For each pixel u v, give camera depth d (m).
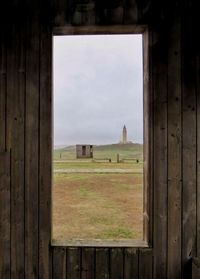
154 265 1.75
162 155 1.77
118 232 2.29
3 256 1.77
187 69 1.78
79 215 2.67
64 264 1.76
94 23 1.81
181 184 1.76
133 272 1.75
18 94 1.80
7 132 1.80
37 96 1.80
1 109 1.80
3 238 1.78
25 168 1.79
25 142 1.80
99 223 2.46
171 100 1.78
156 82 1.78
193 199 1.75
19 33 1.81
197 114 1.77
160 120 1.78
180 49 1.79
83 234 2.23
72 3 1.82
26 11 1.82
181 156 1.76
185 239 1.74
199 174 1.76
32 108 1.80
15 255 1.77
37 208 1.78
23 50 1.81
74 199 3.17
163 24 1.80
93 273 1.76
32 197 1.78
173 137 1.77
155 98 1.78
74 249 1.77
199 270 1.57
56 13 1.82
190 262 1.73
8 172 1.79
